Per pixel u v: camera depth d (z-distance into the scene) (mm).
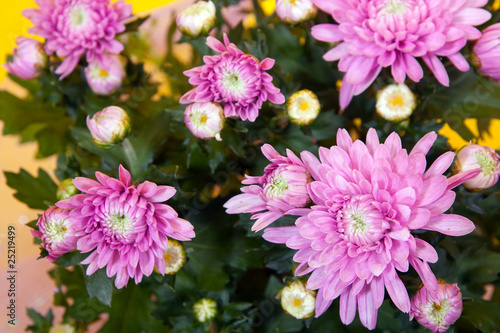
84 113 368
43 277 422
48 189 380
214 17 346
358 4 330
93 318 370
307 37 366
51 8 348
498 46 328
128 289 370
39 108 389
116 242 321
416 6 325
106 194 320
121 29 347
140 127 370
